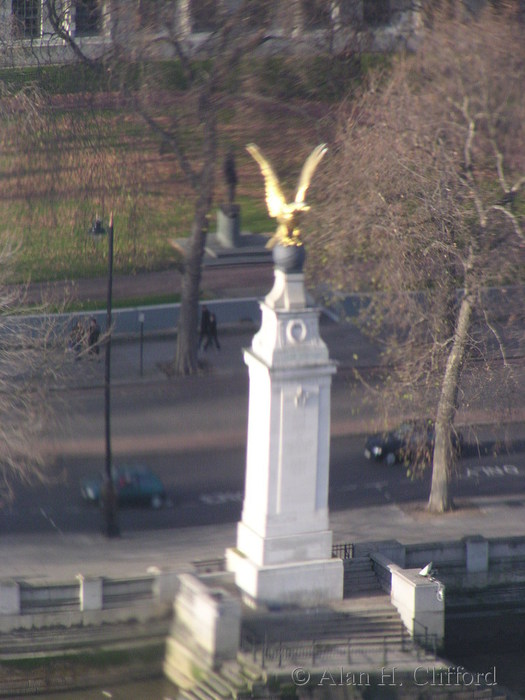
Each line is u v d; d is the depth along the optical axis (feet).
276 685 529.45
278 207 563.48
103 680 554.05
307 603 585.63
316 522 587.68
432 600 582.76
